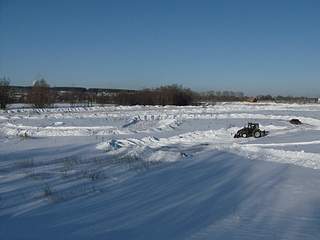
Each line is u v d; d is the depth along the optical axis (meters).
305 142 28.98
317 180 15.87
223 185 14.74
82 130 37.44
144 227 9.62
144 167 18.42
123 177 16.05
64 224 9.80
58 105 90.44
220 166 19.12
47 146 27.30
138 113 59.91
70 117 52.34
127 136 33.59
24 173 16.92
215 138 32.62
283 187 14.50
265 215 10.82
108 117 52.16
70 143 28.91
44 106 81.00
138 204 11.83
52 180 15.34
